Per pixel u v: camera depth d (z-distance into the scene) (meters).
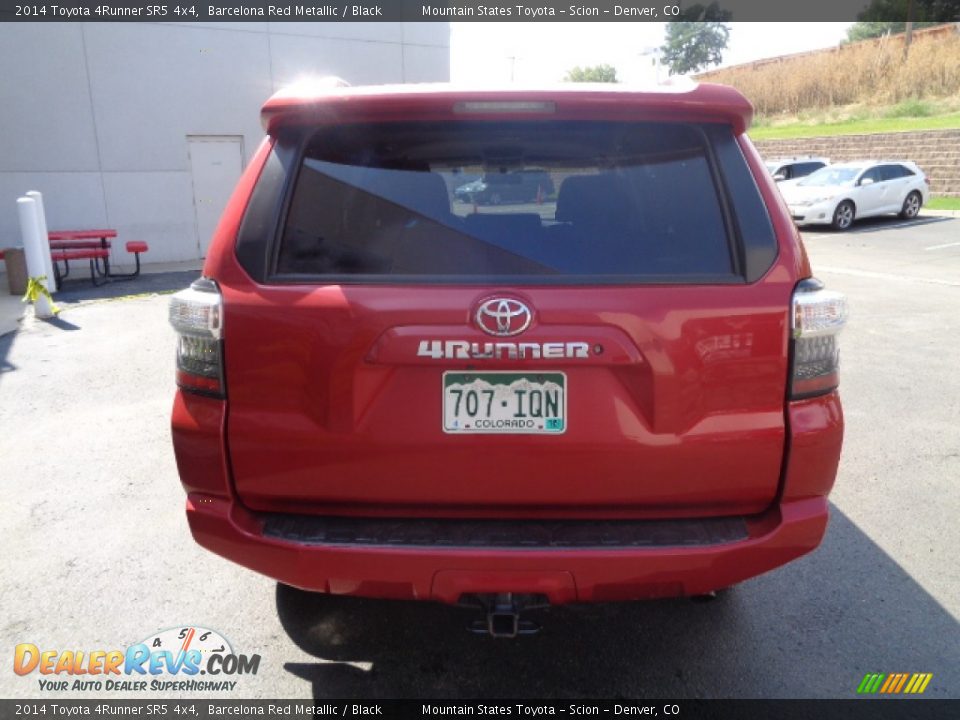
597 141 2.28
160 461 4.64
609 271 2.15
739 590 3.22
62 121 12.95
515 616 2.21
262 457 2.18
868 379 6.25
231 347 2.16
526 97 2.17
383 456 2.13
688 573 2.11
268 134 2.34
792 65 36.25
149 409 5.63
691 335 2.09
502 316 2.06
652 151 2.27
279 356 2.13
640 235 2.21
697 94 2.21
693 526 2.18
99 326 8.45
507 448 2.11
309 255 2.20
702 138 2.26
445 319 2.07
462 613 3.07
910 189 19.70
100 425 5.29
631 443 2.10
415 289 2.10
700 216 2.21
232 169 14.55
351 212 2.24
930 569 3.38
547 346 2.06
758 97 36.09
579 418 2.10
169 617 3.05
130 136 13.51
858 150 26.41
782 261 2.16
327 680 2.68
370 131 2.29
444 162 2.28
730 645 2.86
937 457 4.64
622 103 2.18
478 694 2.60
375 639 2.91
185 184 14.16
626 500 2.15
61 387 6.16
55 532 3.75
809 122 32.81
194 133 14.02
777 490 2.18
